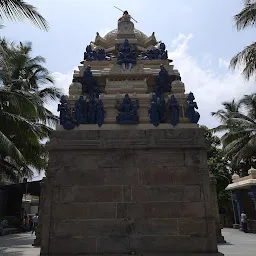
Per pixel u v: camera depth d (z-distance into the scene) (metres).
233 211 36.38
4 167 24.88
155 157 11.04
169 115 12.18
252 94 32.34
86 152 11.12
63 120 11.74
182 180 10.75
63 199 10.55
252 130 30.30
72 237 10.13
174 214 10.36
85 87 13.62
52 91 28.83
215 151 40.34
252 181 26.67
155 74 14.21
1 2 12.47
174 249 9.98
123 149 11.13
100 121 11.63
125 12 17.72
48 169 10.90
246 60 17.86
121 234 10.16
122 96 12.48
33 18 12.84
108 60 15.46
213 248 9.96
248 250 14.05
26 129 20.50
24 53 30.59
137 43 17.53
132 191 10.65
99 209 10.45
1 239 21.81
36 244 16.42
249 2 17.81
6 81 21.77
